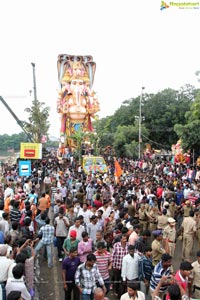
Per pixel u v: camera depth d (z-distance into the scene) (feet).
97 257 26.78
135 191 53.88
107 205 40.60
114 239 31.37
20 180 66.28
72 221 41.01
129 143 140.87
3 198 51.78
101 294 19.88
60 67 180.34
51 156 163.12
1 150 380.17
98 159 98.73
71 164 118.42
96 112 176.04
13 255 26.09
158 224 38.34
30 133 123.95
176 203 53.93
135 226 31.07
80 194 54.34
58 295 31.22
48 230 36.37
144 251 26.50
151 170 95.25
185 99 161.99
